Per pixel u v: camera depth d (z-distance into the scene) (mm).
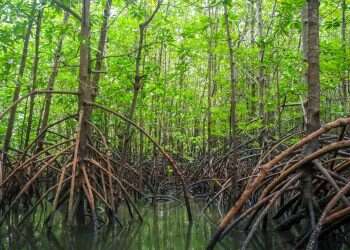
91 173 8469
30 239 7059
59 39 11391
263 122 12242
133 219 9125
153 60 19625
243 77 16172
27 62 12953
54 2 8156
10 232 7637
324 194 6359
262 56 11438
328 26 10703
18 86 10539
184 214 10062
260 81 12305
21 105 16453
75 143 8344
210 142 15742
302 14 9609
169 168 16344
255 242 6332
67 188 8531
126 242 6766
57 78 14273
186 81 22203
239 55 12758
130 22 14461
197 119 21828
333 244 5781
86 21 8414
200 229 7922
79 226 8109
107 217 8914
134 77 13109
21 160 9375
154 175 14969
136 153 17281
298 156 6895
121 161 11750
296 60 10438
